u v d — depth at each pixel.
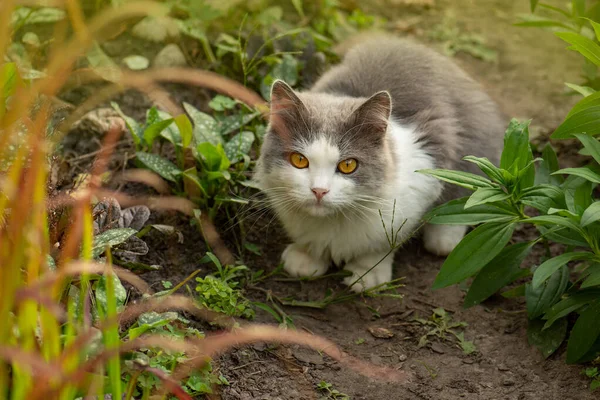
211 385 3.27
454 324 3.88
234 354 3.53
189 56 5.47
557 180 3.98
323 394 3.40
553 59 6.13
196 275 4.01
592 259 3.33
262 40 5.46
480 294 3.64
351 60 4.82
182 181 4.39
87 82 5.05
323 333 3.82
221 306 3.65
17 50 4.78
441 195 4.39
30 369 2.43
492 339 3.78
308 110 3.88
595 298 3.41
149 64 5.30
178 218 4.31
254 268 4.24
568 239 3.45
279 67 5.16
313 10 6.09
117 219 3.62
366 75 4.58
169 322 3.32
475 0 6.78
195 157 4.27
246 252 4.32
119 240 3.24
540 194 3.36
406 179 4.07
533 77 5.92
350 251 4.18
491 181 3.54
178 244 4.17
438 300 4.07
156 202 4.12
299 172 3.83
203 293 3.66
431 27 6.41
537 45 6.28
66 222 3.20
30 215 2.76
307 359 3.61
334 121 3.86
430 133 4.27
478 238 3.46
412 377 3.55
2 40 2.46
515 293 3.82
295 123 3.87
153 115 4.38
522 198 3.42
